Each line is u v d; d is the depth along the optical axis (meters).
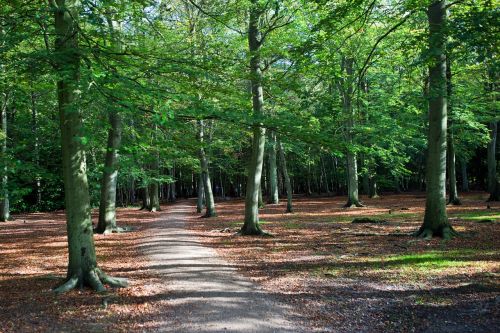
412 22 19.25
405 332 5.54
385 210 24.72
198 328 5.71
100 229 17.42
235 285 8.08
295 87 11.08
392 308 6.53
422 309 6.39
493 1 9.68
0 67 8.88
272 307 6.68
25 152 11.16
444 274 8.41
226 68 9.08
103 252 12.59
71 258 7.89
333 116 10.95
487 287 7.28
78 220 7.82
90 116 8.39
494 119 23.72
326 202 35.75
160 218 24.83
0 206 24.53
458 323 5.72
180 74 8.45
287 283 8.23
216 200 51.34
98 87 6.80
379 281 8.15
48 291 7.66
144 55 8.15
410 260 9.83
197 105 7.90
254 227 15.49
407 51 11.86
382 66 22.97
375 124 24.86
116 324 5.93
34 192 34.03
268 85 10.06
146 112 7.62
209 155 24.44
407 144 35.03
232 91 9.32
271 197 36.31
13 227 21.14
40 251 13.03
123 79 7.04
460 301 6.63
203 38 17.66
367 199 36.97
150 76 8.27
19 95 9.70
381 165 41.03
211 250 12.33
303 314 6.34
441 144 13.14
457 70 21.06
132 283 8.27
